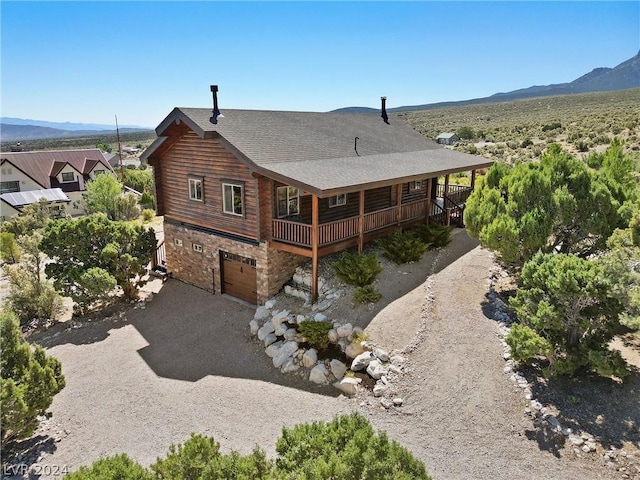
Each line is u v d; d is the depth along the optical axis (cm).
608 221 1232
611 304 887
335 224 1395
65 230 1508
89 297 1488
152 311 1542
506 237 1204
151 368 1181
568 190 1282
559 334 957
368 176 1425
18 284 1527
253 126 1567
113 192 3209
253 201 1416
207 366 1183
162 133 1542
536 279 973
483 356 1030
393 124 2445
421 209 1806
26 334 1431
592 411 851
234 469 590
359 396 991
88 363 1216
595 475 731
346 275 1358
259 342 1280
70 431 934
